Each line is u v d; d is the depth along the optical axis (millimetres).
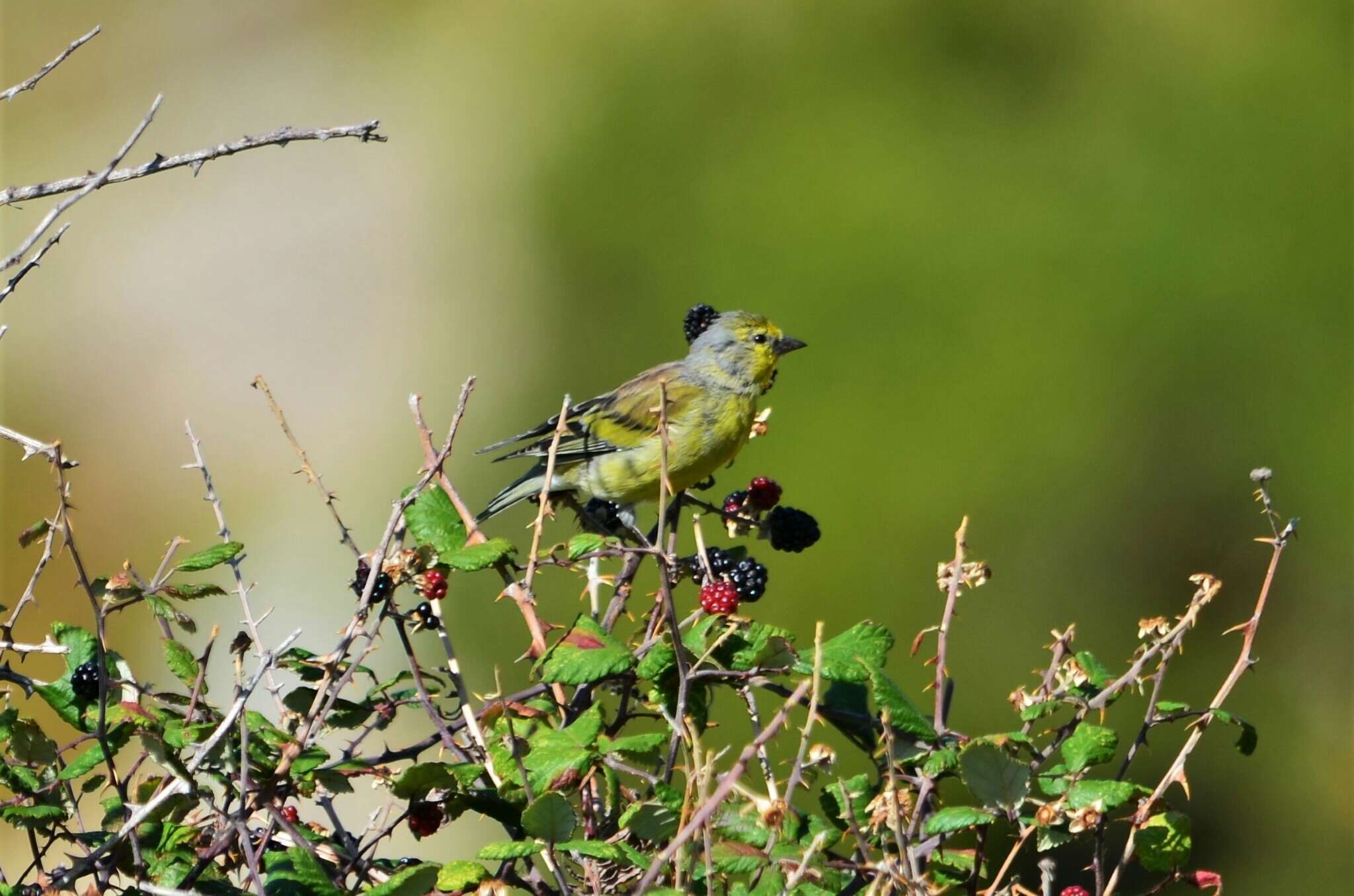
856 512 16047
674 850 3197
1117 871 4086
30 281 24969
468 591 14812
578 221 19500
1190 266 17328
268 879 3668
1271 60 18188
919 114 18281
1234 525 17125
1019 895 3930
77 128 28406
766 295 17594
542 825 3586
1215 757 16406
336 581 18312
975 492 16172
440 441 20094
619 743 3826
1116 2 18688
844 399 16562
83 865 3662
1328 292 17219
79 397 23375
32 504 20359
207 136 27438
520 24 23016
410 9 27719
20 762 4074
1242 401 17250
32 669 12047
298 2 29125
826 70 18844
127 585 3979
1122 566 16828
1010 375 16594
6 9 29625
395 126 26109
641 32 20094
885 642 4125
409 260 23969
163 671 13156
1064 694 4250
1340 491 17016
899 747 4176
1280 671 16844
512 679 14453
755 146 18641
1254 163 17766
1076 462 16438
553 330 20000
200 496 21359
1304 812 16391
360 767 3998
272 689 4211
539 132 21047
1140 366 17000
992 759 3832
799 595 15859
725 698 12586
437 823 4012
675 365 8430
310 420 22375
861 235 17375
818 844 3422
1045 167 17859
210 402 22969
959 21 18656
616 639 4215
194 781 3678
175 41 29438
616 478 8117
